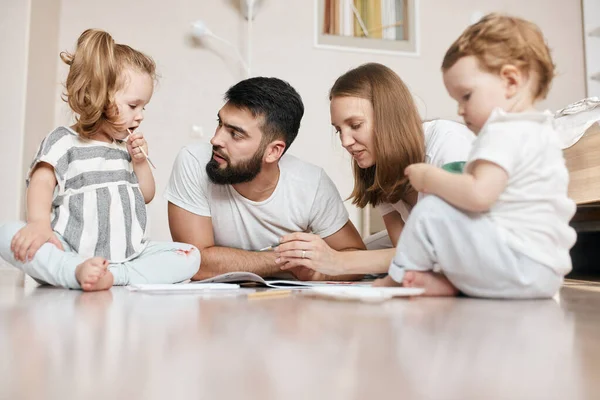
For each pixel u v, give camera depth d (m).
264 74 2.74
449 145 1.20
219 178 1.34
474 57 0.89
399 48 2.88
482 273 0.85
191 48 2.68
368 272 1.19
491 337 0.47
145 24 2.65
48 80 2.57
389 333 0.49
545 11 3.04
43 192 1.14
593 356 0.39
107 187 1.23
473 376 0.33
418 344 0.43
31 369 0.34
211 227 1.49
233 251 1.41
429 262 0.90
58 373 0.33
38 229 1.08
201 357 0.38
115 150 1.28
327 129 2.79
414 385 0.31
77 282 1.02
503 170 0.82
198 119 2.67
